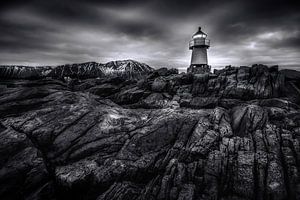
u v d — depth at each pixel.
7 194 18.19
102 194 18.02
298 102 30.81
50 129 24.08
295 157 19.81
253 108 25.91
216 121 25.06
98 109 28.56
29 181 18.83
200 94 34.03
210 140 21.97
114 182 19.14
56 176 19.23
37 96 31.12
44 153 21.92
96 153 22.23
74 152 22.12
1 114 26.80
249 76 33.50
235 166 19.30
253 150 20.70
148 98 34.91
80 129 24.58
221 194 17.83
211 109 29.11
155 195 17.58
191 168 19.47
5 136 22.48
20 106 28.36
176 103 32.44
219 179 18.72
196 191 17.73
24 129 23.91
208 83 34.62
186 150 21.27
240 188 17.78
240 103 30.03
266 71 33.25
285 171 18.67
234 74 34.69
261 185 17.56
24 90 32.34
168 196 17.30
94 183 19.05
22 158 20.22
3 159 20.11
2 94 31.75
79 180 18.64
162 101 33.59
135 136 23.70
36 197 17.98
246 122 24.38
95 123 25.59
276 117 25.64
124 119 27.14
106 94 38.66
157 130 24.36
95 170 19.62
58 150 22.27
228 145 21.44
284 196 16.67
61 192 19.05
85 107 28.39
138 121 27.25
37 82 39.06
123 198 17.61
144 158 21.06
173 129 24.44
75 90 41.56
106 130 24.73
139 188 18.86
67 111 27.22
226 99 31.19
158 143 23.05
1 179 18.47
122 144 23.25
